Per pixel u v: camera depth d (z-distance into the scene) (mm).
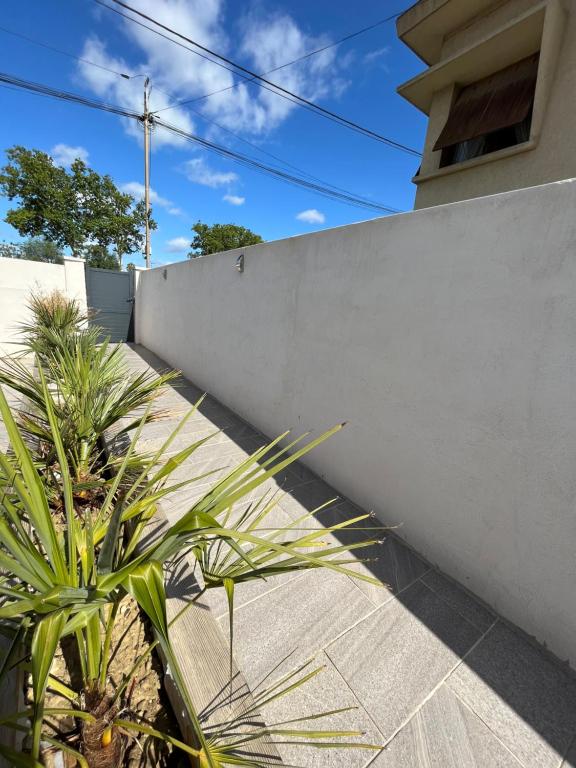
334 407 3010
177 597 1753
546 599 1664
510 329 1732
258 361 4137
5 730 1039
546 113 3650
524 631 1774
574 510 1544
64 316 5836
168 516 2541
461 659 1641
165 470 1330
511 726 1390
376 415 2586
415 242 2205
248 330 4316
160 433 4004
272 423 3941
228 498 1113
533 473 1678
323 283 3045
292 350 3510
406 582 2082
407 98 5297
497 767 1266
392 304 2395
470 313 1911
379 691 1492
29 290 7598
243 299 4398
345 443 2904
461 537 2037
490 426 1848
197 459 3482
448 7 4344
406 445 2354
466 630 1788
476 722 1398
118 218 22500
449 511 2096
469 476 1970
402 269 2305
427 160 5156
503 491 1808
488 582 1915
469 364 1932
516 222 1675
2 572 1113
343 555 2285
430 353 2152
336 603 1918
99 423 2562
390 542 2424
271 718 1365
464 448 1986
